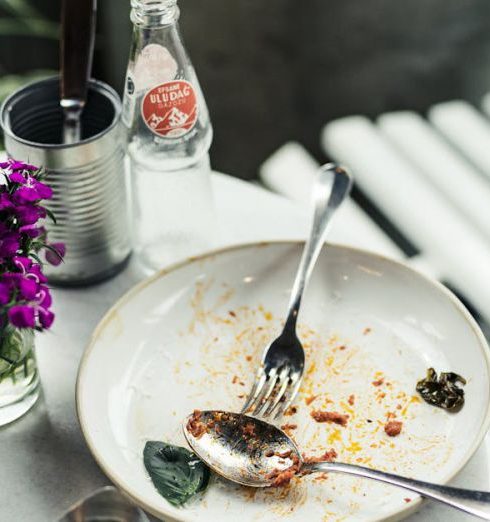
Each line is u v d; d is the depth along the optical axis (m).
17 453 0.67
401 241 1.32
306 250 0.75
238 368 0.72
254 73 1.58
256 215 0.85
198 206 0.78
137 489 0.63
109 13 1.46
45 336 0.75
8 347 0.63
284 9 1.66
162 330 0.74
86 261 0.77
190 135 0.74
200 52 1.60
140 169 0.76
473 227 1.34
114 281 0.79
